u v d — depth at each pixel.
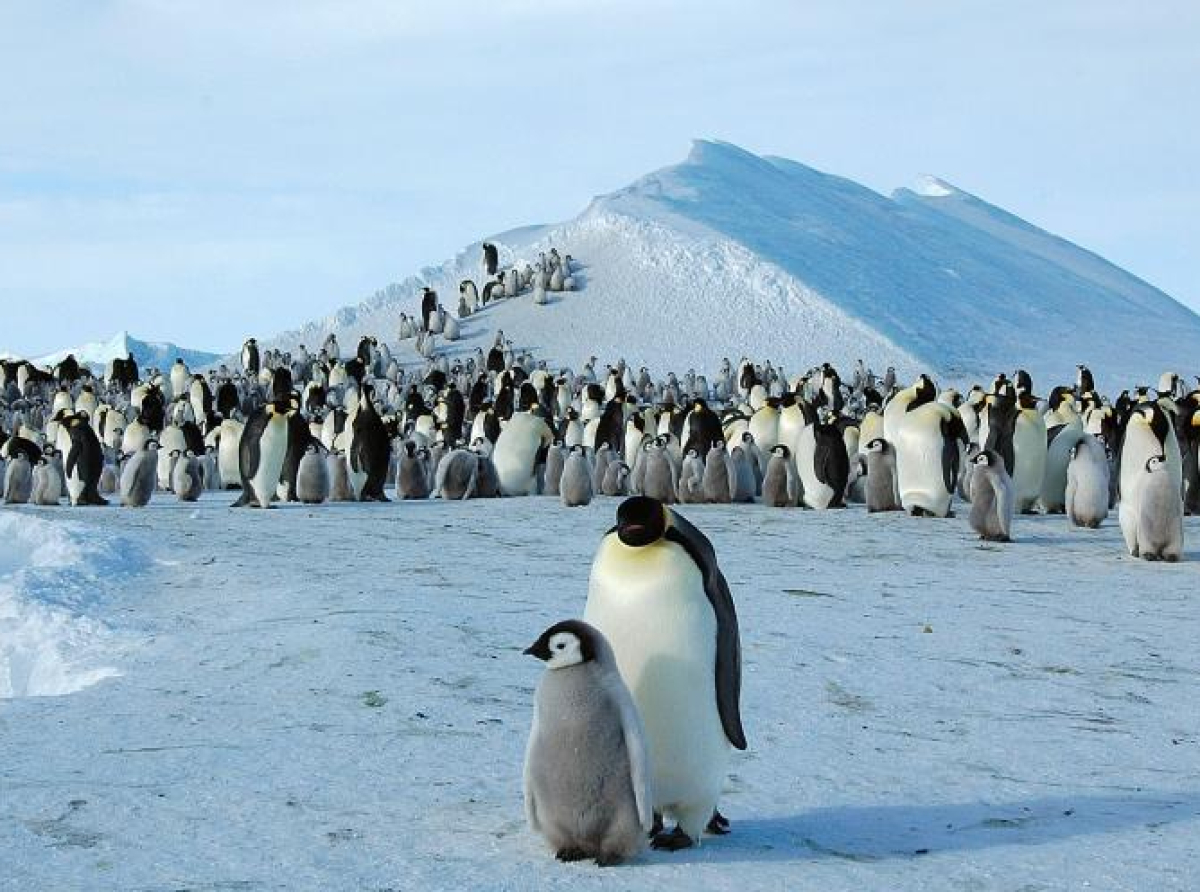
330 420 32.91
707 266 88.50
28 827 5.90
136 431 32.06
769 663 9.52
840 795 6.55
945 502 20.94
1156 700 8.72
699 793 5.70
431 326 80.06
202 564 14.83
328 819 6.02
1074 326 98.94
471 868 5.35
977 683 9.09
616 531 5.82
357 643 9.82
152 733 7.64
